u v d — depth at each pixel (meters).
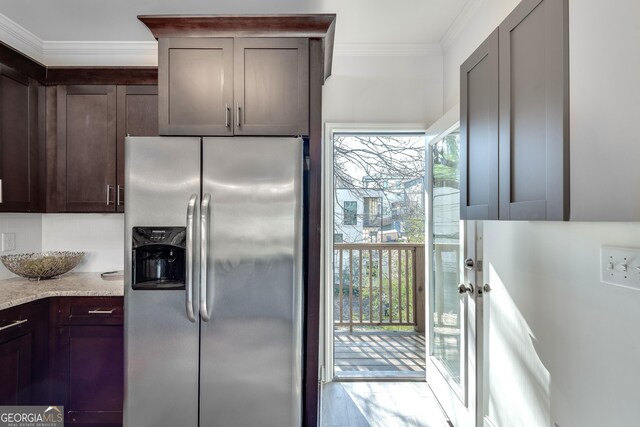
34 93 2.29
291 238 1.76
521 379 1.56
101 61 2.58
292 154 1.77
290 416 1.75
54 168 2.38
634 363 1.03
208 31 1.97
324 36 1.97
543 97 0.99
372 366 2.98
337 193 3.40
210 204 1.75
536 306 1.46
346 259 3.56
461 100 1.57
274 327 1.75
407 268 3.56
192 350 1.75
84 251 2.62
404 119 2.62
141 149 1.77
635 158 0.84
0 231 2.28
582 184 0.88
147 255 1.84
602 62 0.86
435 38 2.50
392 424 2.22
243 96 1.97
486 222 1.84
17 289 2.03
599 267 1.15
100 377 1.99
